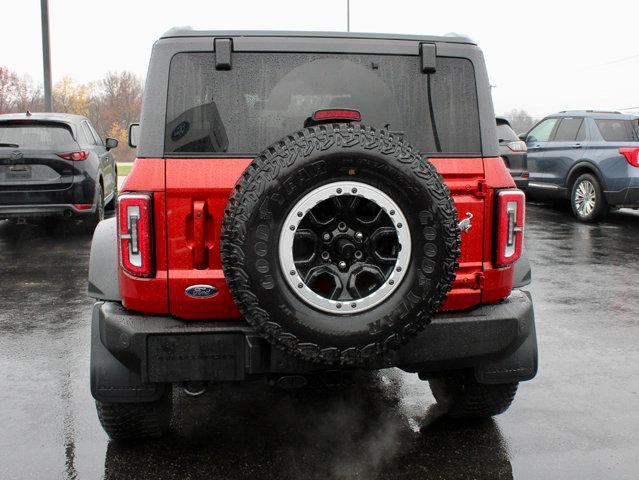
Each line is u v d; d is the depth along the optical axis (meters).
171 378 2.82
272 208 2.54
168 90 2.92
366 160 2.56
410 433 3.46
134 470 3.08
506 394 3.42
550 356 4.69
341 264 2.67
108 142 10.47
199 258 2.84
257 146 2.99
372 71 3.09
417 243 2.65
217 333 2.82
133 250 2.81
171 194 2.83
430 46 3.08
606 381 4.22
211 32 2.96
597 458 3.20
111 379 2.97
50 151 9.04
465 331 2.95
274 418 3.65
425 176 2.62
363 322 2.63
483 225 3.06
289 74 3.11
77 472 3.06
